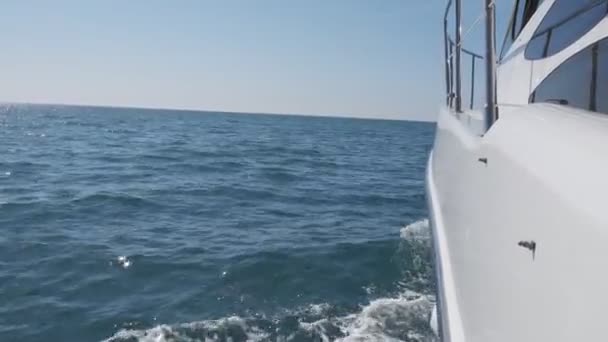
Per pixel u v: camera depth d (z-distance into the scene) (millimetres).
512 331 1442
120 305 6125
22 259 7773
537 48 3529
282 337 5250
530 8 4566
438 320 2832
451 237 3068
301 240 9047
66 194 13289
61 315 5867
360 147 36062
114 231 9625
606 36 2447
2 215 10625
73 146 28625
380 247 8484
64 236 9133
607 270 916
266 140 39219
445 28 5660
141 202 12602
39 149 26172
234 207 12352
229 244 8797
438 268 3117
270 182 16828
